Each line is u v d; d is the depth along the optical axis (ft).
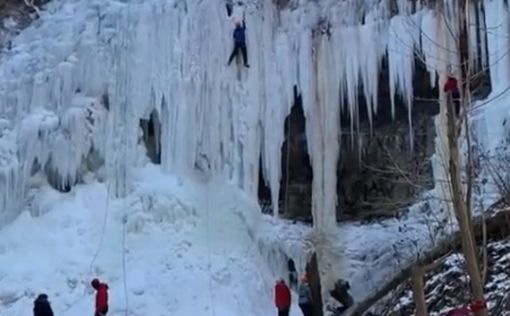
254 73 71.51
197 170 69.46
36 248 64.28
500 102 62.49
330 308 66.80
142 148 69.97
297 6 72.79
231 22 71.97
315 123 70.64
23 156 68.49
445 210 65.10
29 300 60.34
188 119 69.82
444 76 65.72
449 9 66.69
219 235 65.92
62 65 71.31
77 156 68.44
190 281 61.46
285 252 68.23
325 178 70.33
